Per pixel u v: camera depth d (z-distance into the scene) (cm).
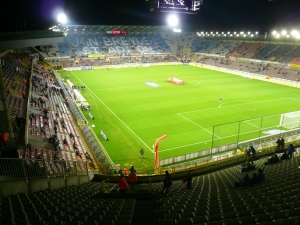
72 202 1179
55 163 2048
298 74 6769
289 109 4469
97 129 3672
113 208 1091
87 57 9506
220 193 1321
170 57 10619
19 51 6988
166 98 5194
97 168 2556
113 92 5691
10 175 1356
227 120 3969
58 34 3002
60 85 5650
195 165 2566
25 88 4103
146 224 985
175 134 3503
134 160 2864
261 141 2967
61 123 3388
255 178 1522
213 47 10744
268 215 821
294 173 1516
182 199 1269
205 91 5781
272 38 8950
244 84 6569
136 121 3975
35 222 809
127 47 10706
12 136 2000
